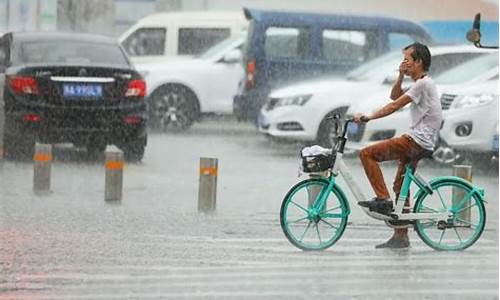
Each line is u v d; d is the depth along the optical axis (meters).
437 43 54.62
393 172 40.62
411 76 25.23
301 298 20.91
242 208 31.73
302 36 53.22
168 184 36.22
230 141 50.69
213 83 54.53
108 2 67.25
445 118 40.62
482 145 40.25
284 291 21.44
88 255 24.53
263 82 52.72
